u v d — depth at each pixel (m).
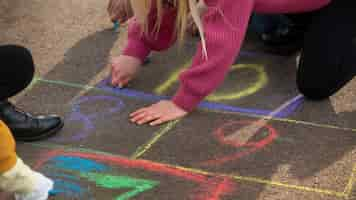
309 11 2.27
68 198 1.82
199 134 2.08
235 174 1.90
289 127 2.12
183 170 1.92
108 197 1.82
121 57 2.36
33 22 2.79
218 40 1.97
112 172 1.92
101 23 2.79
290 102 2.26
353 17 2.19
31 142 2.06
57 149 2.03
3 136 1.57
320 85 2.18
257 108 2.22
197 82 2.07
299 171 1.91
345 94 2.30
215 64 2.01
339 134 2.08
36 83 2.36
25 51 1.96
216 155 1.98
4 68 1.90
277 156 1.98
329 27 2.19
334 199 1.80
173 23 2.27
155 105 2.19
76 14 2.86
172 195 1.82
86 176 1.91
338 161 1.95
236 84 2.37
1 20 2.80
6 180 1.60
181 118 2.16
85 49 2.59
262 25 2.59
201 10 2.01
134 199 1.81
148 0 2.08
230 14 1.95
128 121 2.16
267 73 2.44
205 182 1.87
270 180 1.88
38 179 1.68
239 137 2.07
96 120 2.16
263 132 2.09
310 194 1.82
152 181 1.88
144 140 2.06
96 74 2.43
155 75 2.43
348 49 2.15
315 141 2.04
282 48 2.56
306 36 2.24
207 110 2.21
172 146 2.03
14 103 2.25
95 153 2.00
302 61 2.21
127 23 2.79
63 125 2.13
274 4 2.17
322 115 2.18
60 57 2.53
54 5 2.93
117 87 2.34
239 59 2.54
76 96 2.29
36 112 2.20
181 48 2.61
